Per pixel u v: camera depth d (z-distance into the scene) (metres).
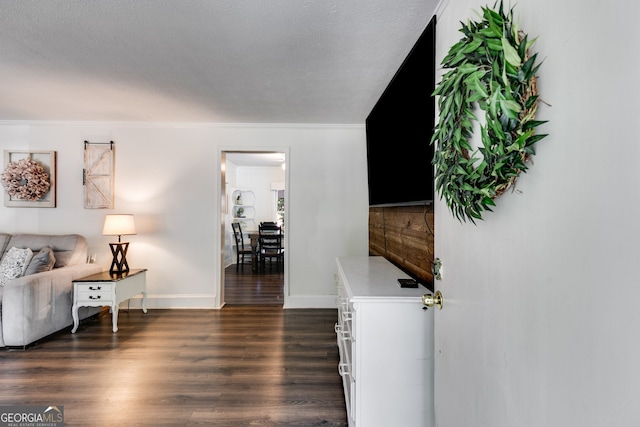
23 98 2.97
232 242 7.36
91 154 3.77
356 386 1.42
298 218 3.88
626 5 0.47
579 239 0.56
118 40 1.95
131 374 2.26
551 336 0.63
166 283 3.83
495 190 0.79
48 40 1.95
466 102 0.88
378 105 2.61
